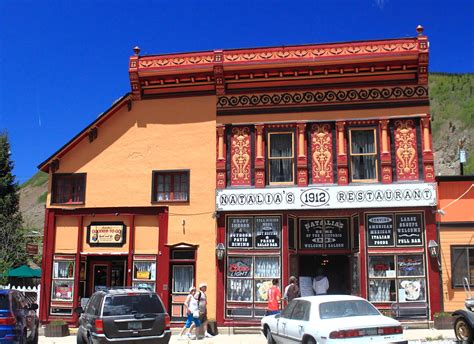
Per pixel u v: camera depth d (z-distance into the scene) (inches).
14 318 498.9
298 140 818.2
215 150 841.5
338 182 794.8
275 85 840.3
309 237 826.8
